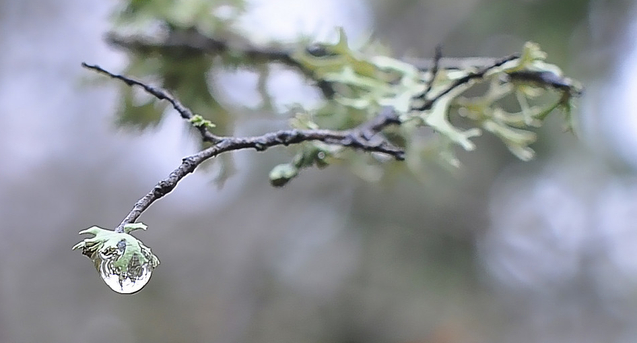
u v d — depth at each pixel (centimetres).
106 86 35
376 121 26
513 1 68
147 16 31
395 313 83
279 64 33
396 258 84
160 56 33
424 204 80
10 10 67
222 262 84
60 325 78
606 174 75
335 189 83
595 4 65
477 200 78
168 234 84
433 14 70
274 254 85
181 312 83
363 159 31
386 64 29
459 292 83
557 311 82
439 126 26
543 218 80
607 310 81
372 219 84
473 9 69
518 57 26
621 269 80
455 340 80
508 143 30
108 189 80
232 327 82
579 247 81
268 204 83
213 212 84
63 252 79
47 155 77
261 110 34
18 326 75
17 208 76
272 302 84
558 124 68
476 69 27
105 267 22
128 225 22
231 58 33
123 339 80
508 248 83
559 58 66
